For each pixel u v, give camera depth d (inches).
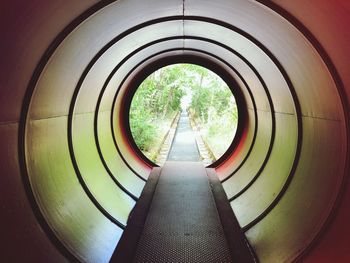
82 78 204.4
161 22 216.8
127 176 312.2
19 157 135.2
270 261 173.2
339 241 132.8
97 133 269.3
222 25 211.2
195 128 900.0
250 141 347.6
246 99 370.6
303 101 191.0
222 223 181.5
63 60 161.3
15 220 124.0
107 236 200.5
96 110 265.1
